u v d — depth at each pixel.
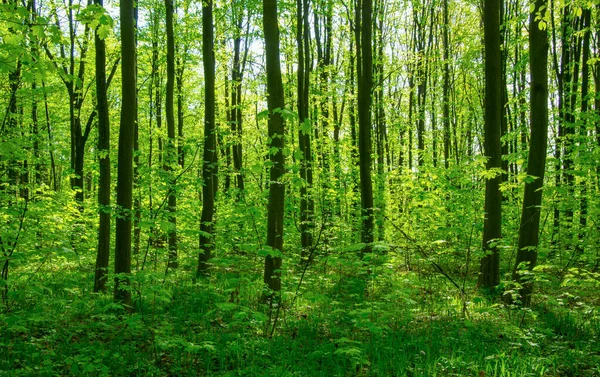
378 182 15.38
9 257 5.97
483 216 9.74
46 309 6.87
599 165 9.82
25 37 4.87
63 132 19.67
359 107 10.51
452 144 23.78
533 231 8.36
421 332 6.48
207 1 11.01
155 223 6.95
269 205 7.84
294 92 19.83
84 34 14.59
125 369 4.86
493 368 4.99
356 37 11.25
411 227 12.30
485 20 9.20
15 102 8.59
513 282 6.88
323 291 9.10
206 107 11.10
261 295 7.63
